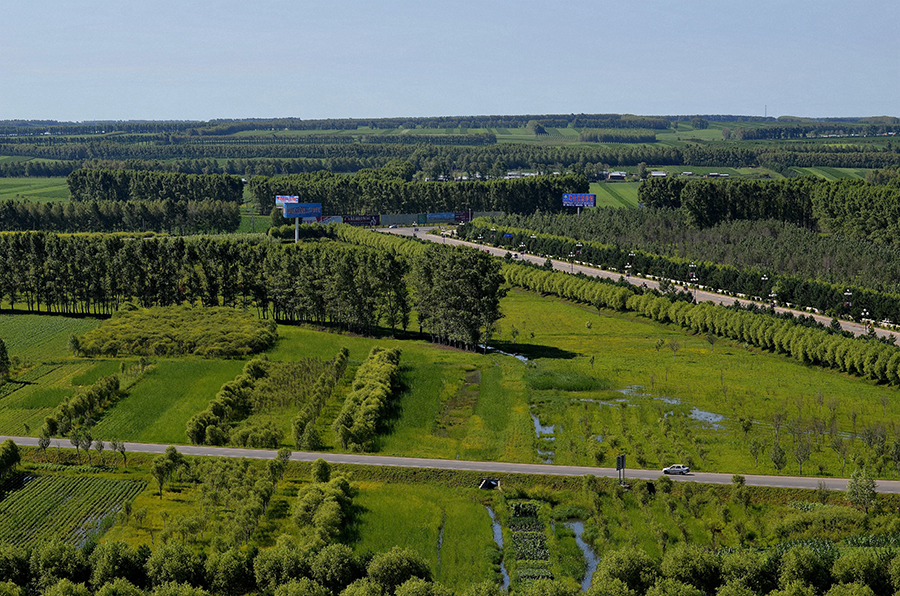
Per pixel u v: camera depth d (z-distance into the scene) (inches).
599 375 6304.1
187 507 4020.7
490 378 6264.8
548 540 3762.3
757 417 5319.9
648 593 3102.9
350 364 6589.6
